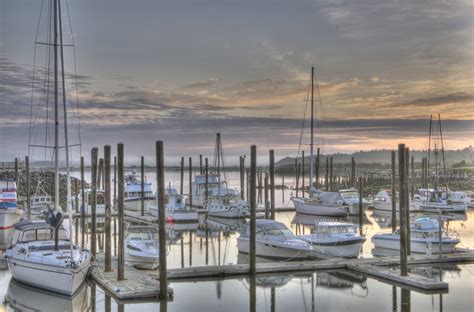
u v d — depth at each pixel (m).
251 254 39.44
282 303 33.12
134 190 94.50
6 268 43.31
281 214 87.44
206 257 49.22
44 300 33.22
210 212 86.31
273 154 68.06
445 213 91.31
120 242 35.50
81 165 78.62
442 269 42.34
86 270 35.81
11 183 63.31
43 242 39.00
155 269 40.75
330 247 46.53
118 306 31.86
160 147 32.41
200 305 32.53
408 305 32.44
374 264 41.75
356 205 89.44
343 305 32.59
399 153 37.09
